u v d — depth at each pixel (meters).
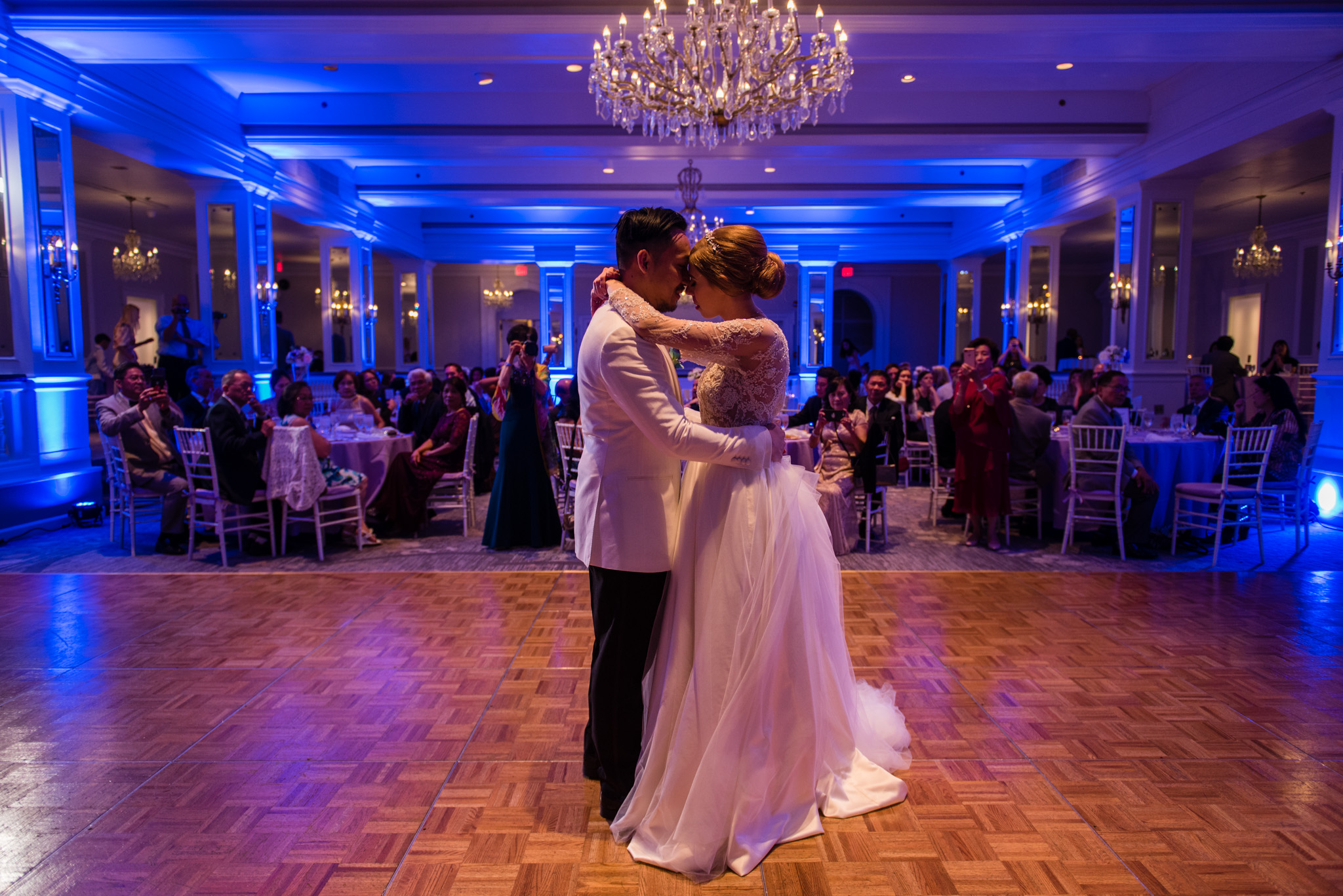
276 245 16.02
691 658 2.08
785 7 6.17
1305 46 6.46
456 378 6.42
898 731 2.59
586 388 2.07
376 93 8.95
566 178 12.65
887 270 19.89
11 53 5.95
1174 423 6.53
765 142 9.45
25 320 6.23
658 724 2.09
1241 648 3.56
